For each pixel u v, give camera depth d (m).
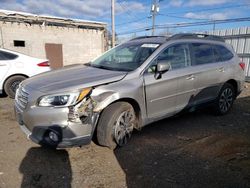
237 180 2.85
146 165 3.16
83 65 4.46
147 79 3.73
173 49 4.23
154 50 4.00
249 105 6.30
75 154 3.43
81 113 3.05
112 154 3.44
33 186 2.71
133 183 2.79
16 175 2.91
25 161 3.23
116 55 4.48
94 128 3.26
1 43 13.74
